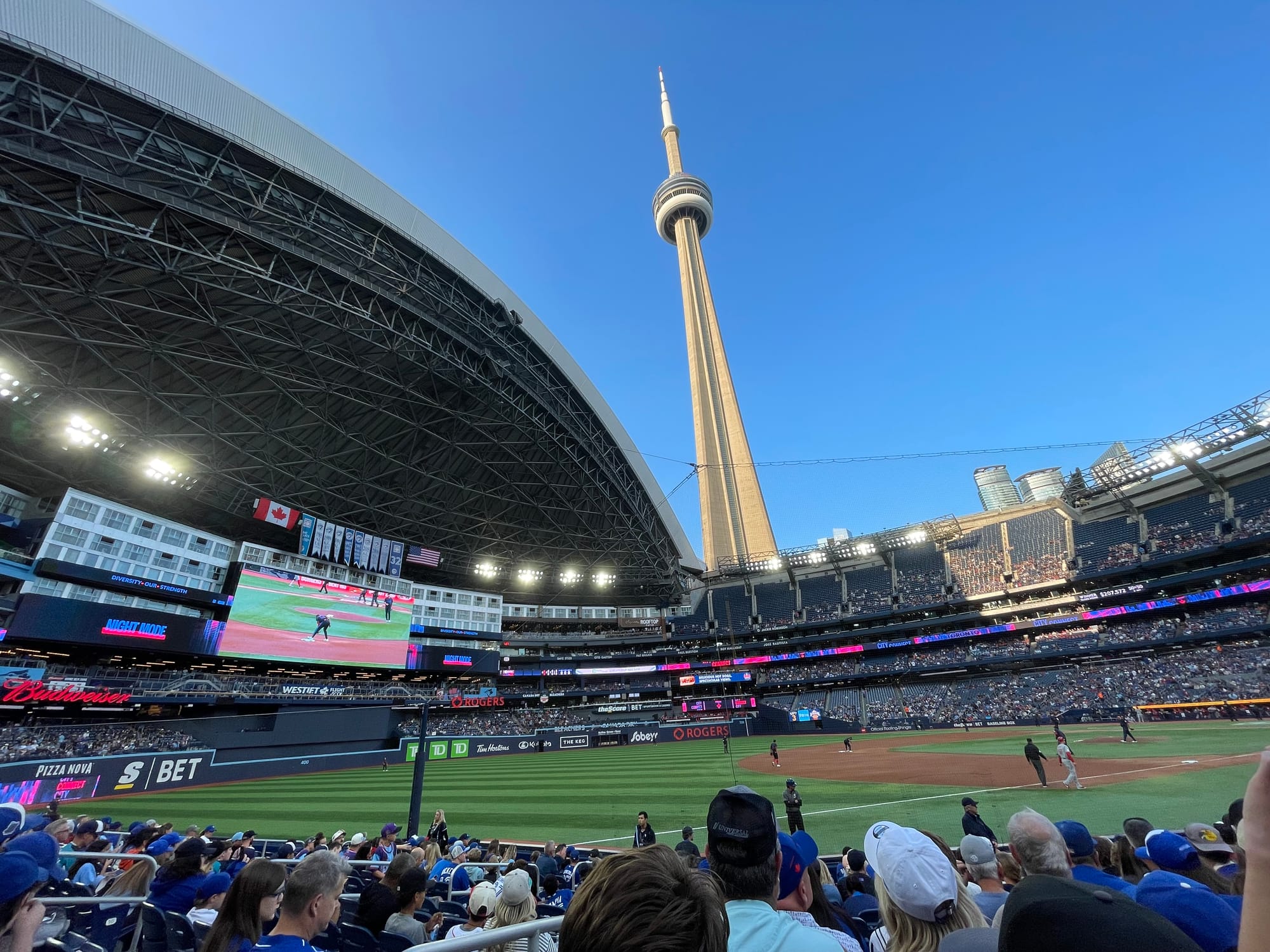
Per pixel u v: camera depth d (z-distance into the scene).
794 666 79.50
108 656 48.28
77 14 28.44
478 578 79.25
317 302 41.50
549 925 3.45
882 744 42.28
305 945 3.38
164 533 49.97
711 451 143.38
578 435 64.62
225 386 46.62
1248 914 0.97
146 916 5.88
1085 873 4.61
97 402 42.94
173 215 32.97
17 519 44.44
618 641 84.06
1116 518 64.31
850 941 3.49
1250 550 53.22
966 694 61.28
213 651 50.38
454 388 54.22
